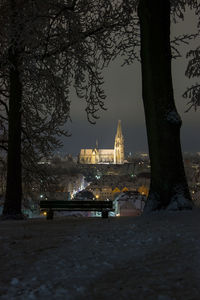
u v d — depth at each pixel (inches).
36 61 564.7
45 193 824.9
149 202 378.3
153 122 389.1
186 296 99.9
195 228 232.4
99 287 112.4
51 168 826.8
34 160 780.6
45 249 191.9
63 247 195.0
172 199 367.9
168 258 148.6
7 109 738.2
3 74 655.1
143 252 166.6
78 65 595.8
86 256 165.2
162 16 403.2
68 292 108.0
